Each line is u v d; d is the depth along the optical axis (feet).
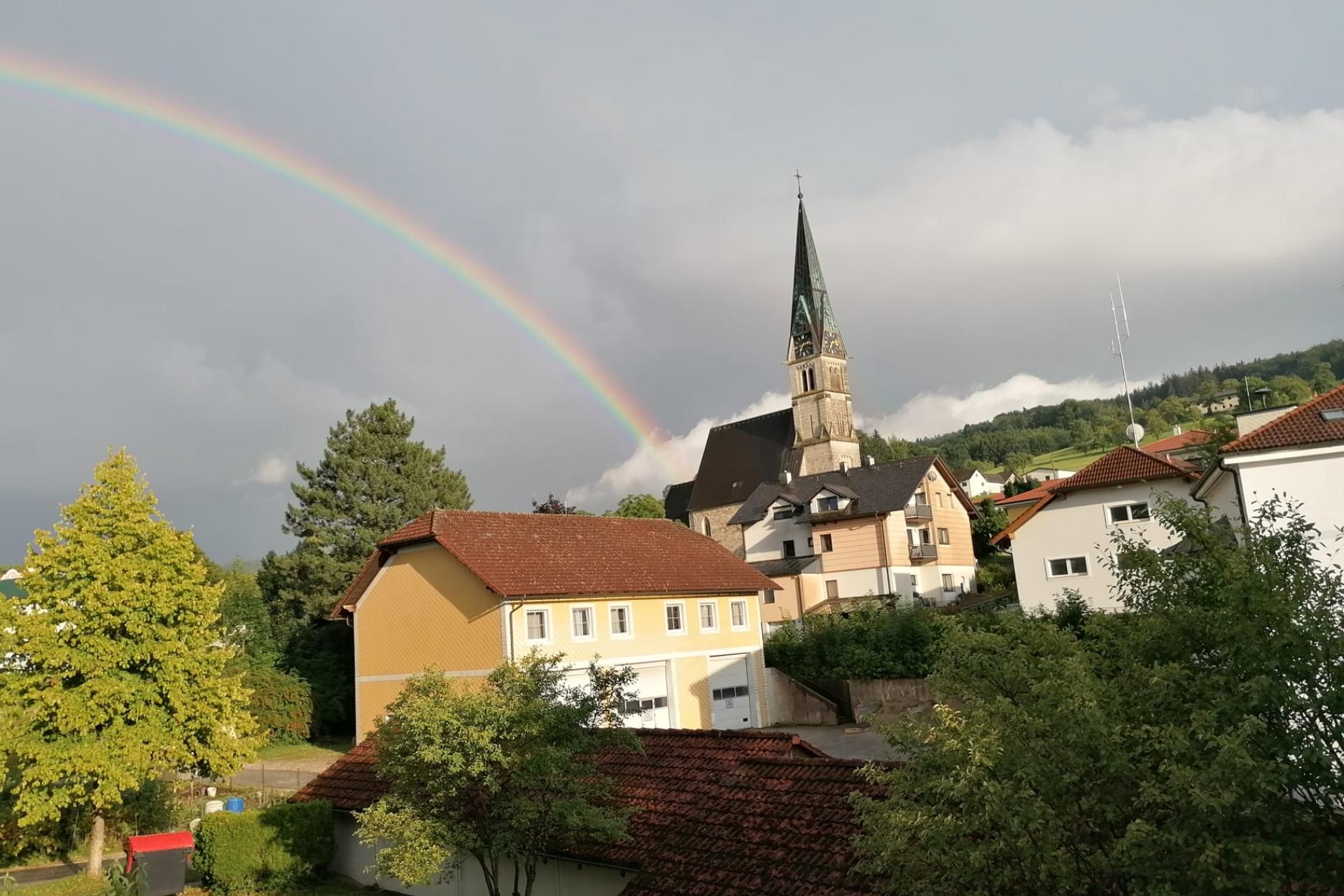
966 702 27.76
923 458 213.05
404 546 118.11
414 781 49.78
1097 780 23.80
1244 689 22.71
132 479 77.46
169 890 69.00
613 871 51.88
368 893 70.44
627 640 117.50
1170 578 27.02
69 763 70.79
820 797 48.62
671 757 60.95
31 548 73.77
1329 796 23.12
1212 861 20.85
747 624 135.64
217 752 78.13
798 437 307.78
